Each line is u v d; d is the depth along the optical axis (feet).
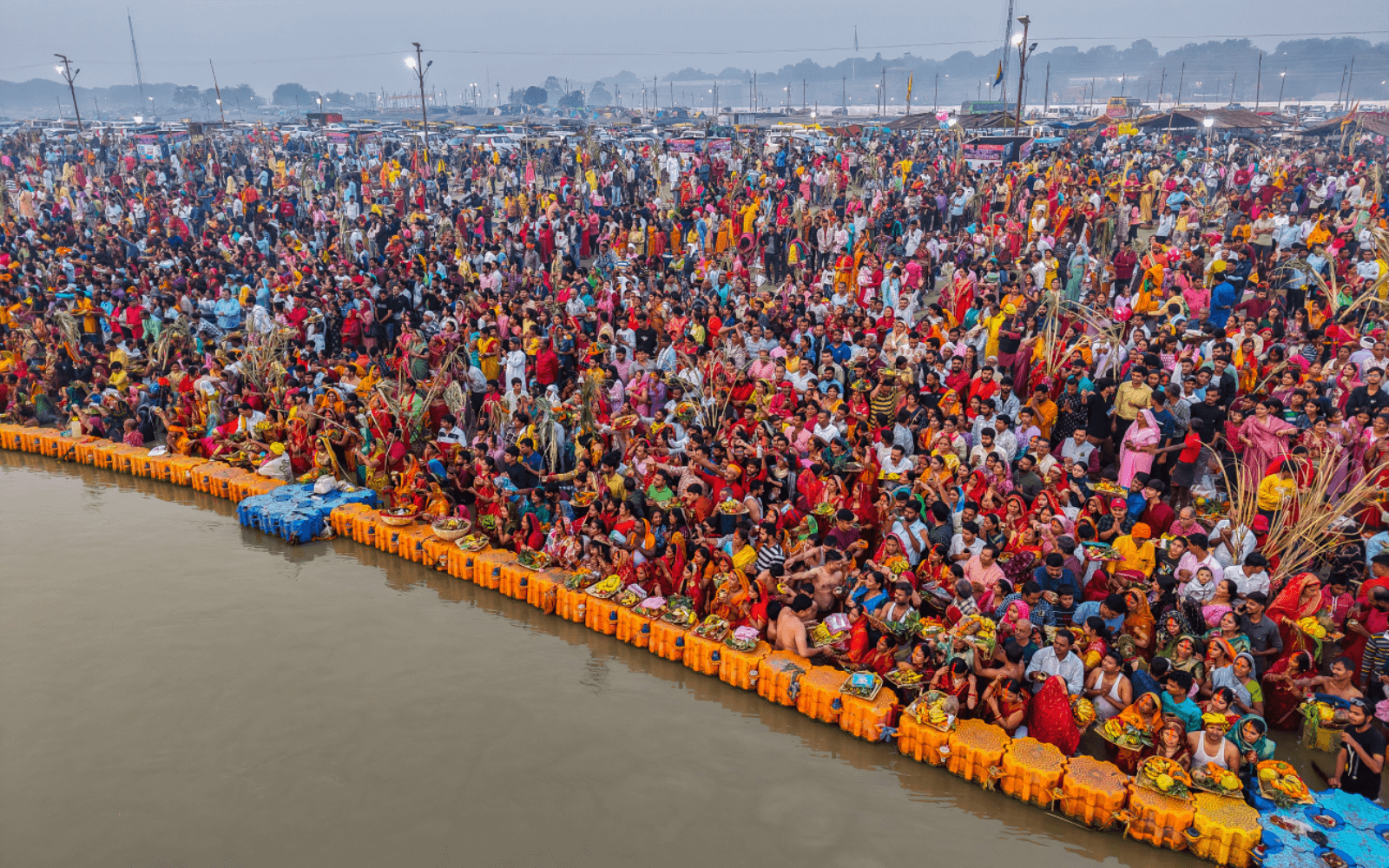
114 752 29.86
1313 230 73.51
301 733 30.78
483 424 53.78
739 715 31.83
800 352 51.60
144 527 47.50
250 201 109.91
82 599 39.81
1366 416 34.94
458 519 43.45
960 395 46.19
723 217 94.32
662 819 26.73
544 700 32.73
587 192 126.11
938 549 32.73
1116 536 32.68
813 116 321.11
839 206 116.47
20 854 25.61
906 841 25.66
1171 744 25.46
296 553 44.70
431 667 34.73
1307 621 27.50
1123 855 24.80
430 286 73.72
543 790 27.99
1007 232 78.33
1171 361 45.93
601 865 24.97
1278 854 22.93
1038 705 27.94
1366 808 24.25
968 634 28.76
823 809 27.07
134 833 26.35
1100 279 71.10
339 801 27.55
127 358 60.44
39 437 57.72
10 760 29.45
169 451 55.01
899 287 66.80
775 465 40.73
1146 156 132.05
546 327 61.62
